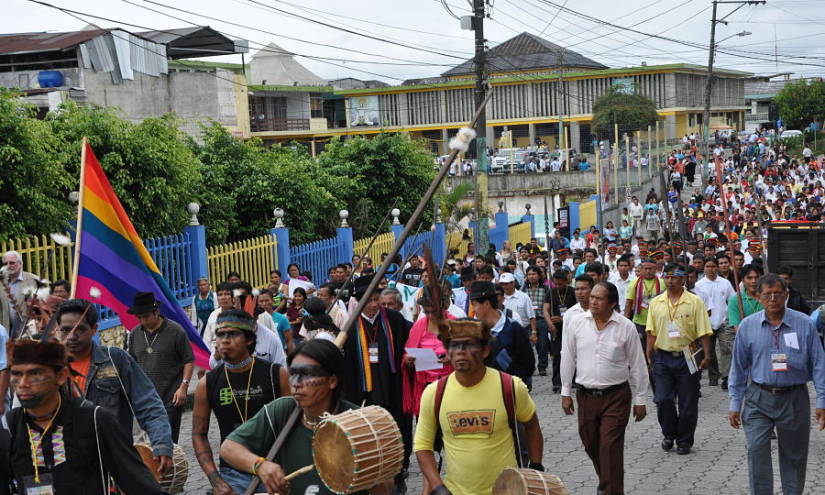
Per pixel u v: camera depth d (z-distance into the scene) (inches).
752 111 3848.4
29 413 174.7
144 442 252.2
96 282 310.8
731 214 1282.0
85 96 1029.2
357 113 2682.1
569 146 2667.3
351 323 183.9
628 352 301.7
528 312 497.7
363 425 161.5
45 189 538.9
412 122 2682.1
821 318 332.5
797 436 278.4
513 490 178.7
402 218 986.1
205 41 1307.8
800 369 275.0
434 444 206.1
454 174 1873.8
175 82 1206.9
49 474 173.6
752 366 280.8
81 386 238.5
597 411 303.1
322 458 161.6
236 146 783.1
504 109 2691.9
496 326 328.5
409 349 289.6
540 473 182.2
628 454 375.2
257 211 776.9
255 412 231.0
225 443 173.2
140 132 619.5
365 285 322.7
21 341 170.6
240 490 218.2
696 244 772.0
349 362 323.0
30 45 1048.2
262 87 2026.3
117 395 241.8
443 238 1008.2
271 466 165.8
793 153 2650.1
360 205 916.0
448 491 195.6
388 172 959.6
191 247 616.7
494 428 198.2
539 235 1444.4
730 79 3107.8
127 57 1115.3
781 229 638.5
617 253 748.6
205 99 1225.4
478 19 792.3
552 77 2647.6
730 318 432.8
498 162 2012.8
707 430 412.2
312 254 767.7
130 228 315.6
